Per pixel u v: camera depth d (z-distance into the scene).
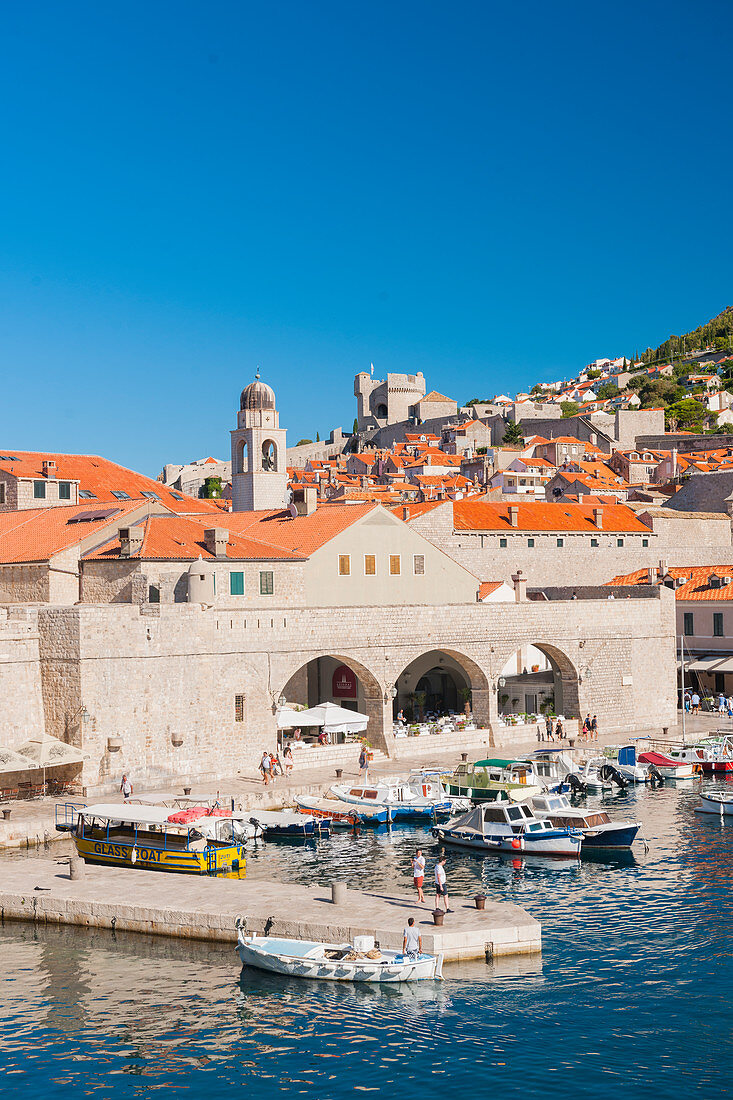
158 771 65.06
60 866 50.50
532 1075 32.81
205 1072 33.19
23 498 88.69
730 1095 31.61
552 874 53.38
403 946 39.34
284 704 74.38
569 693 88.44
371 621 75.94
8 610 65.12
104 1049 34.47
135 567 72.12
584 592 101.25
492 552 114.31
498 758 75.19
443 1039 34.94
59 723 63.28
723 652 100.88
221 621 68.62
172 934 42.78
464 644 81.12
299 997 37.88
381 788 64.62
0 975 39.53
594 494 160.25
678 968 40.16
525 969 40.12
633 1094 31.81
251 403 112.56
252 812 60.25
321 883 50.22
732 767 78.62
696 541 131.00
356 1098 31.73
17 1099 31.80
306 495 88.56
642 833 61.59
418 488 181.12
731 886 50.72
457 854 57.47
